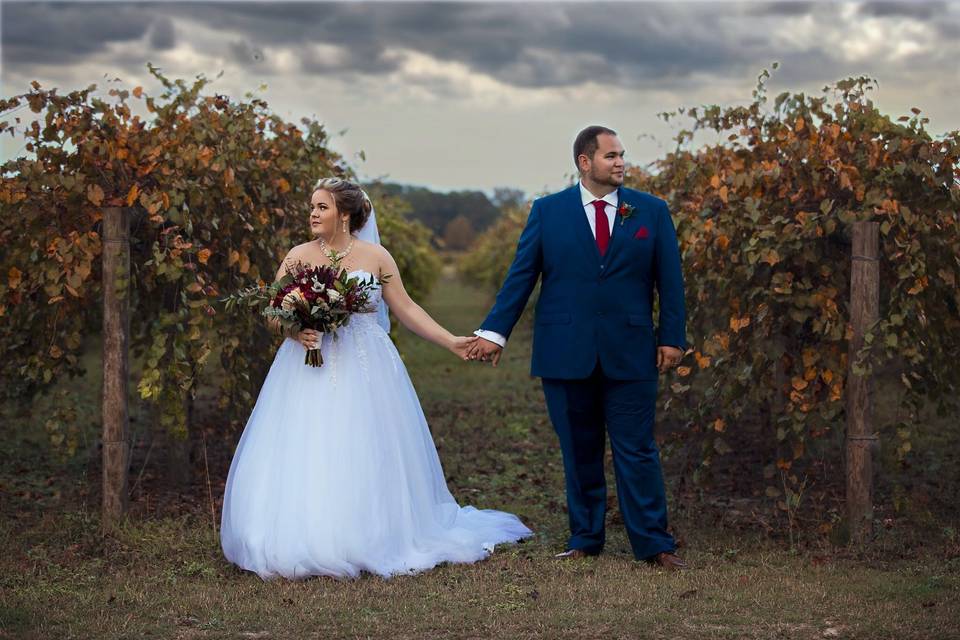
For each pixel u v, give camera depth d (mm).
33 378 5875
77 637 3686
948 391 5801
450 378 12203
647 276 4734
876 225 5129
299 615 3959
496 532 5234
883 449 6742
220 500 6117
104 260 5352
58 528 5320
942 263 5477
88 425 8578
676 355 4672
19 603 4082
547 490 6445
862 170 5574
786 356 5773
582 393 4777
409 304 5043
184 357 5383
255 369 6340
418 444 5004
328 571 4508
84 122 5465
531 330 19578
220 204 5848
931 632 3674
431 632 3752
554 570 4605
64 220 5574
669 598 4129
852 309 5156
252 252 6102
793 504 5250
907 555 4859
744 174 5531
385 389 4902
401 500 4789
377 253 5055
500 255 22859
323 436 4664
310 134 6617
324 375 4773
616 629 3752
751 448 7625
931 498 5922
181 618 3930
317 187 4980
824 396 5551
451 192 73375
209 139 5805
